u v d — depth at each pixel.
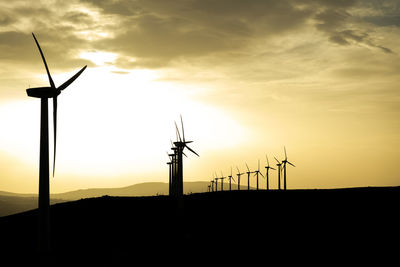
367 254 44.84
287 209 77.38
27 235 65.00
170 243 52.44
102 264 42.44
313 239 53.12
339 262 41.69
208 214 76.50
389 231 55.84
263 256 44.62
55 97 33.38
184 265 40.88
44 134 31.98
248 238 54.72
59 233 62.84
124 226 66.31
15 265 45.19
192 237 56.00
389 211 69.06
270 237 55.03
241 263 41.44
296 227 61.22
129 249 49.72
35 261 46.31
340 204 78.25
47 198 31.34
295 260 42.72
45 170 31.55
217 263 41.56
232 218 71.19
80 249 50.69
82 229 65.19
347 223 62.16
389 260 42.22
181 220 64.62
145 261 43.12
